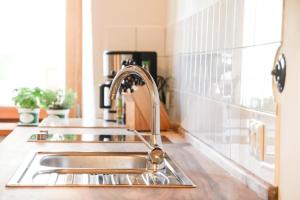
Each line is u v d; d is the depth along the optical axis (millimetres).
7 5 3367
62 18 3354
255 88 1411
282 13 1216
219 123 1781
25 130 2508
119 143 2133
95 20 3154
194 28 2248
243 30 1532
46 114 3361
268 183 1280
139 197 1241
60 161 1867
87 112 3199
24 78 3416
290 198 1158
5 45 3396
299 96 1111
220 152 1758
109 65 2840
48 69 3412
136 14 3154
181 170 1586
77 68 3219
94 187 1341
